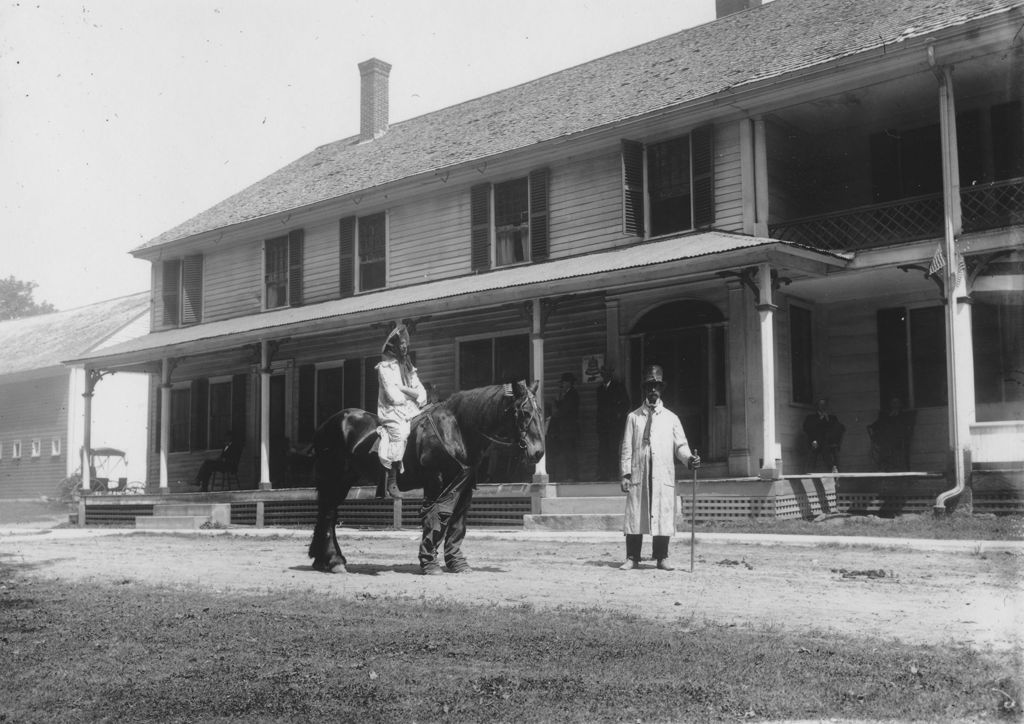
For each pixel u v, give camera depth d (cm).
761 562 1102
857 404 1958
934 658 569
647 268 1714
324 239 2739
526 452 979
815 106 1850
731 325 1878
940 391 1872
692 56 2262
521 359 2278
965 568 1002
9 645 654
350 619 720
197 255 3069
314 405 2695
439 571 1040
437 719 466
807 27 2056
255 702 499
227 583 991
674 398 1977
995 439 1522
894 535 1352
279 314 2717
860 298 1972
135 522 2569
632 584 927
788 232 1847
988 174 1767
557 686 516
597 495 1780
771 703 480
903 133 1892
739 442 1847
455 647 612
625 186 2009
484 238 2341
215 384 2962
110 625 720
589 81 2505
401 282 2536
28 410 3975
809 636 643
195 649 627
